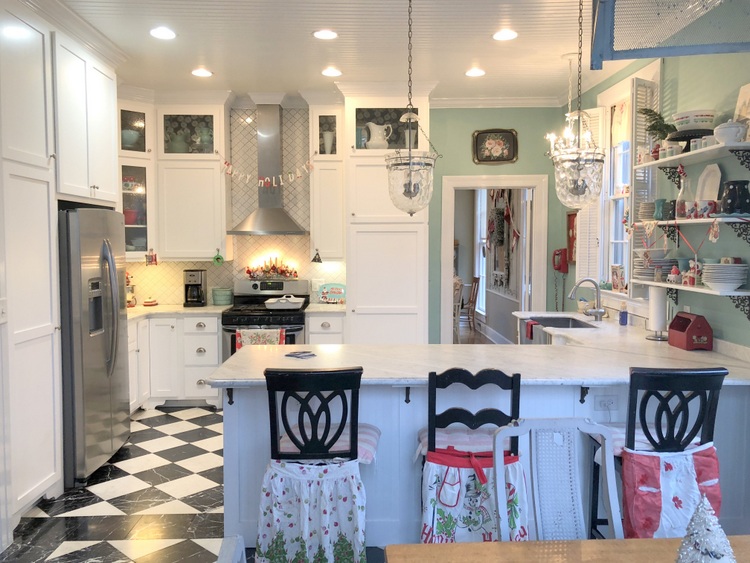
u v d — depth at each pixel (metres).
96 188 4.11
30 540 3.08
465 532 2.58
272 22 3.79
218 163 5.62
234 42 4.18
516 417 2.53
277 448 2.54
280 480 2.53
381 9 3.58
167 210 5.62
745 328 3.23
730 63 3.28
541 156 5.96
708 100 3.48
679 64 3.77
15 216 3.10
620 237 4.82
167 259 5.66
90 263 3.74
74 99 3.79
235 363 3.16
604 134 4.91
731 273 3.09
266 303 5.57
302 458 2.54
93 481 3.83
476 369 3.00
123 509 3.44
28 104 3.24
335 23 3.82
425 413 3.05
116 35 4.01
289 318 5.41
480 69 4.87
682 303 3.87
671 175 3.81
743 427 3.05
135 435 4.76
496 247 9.21
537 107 5.93
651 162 3.65
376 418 3.06
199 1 3.44
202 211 5.64
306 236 6.06
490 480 2.55
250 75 5.03
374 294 5.43
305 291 5.96
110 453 4.07
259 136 5.75
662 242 4.09
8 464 3.00
